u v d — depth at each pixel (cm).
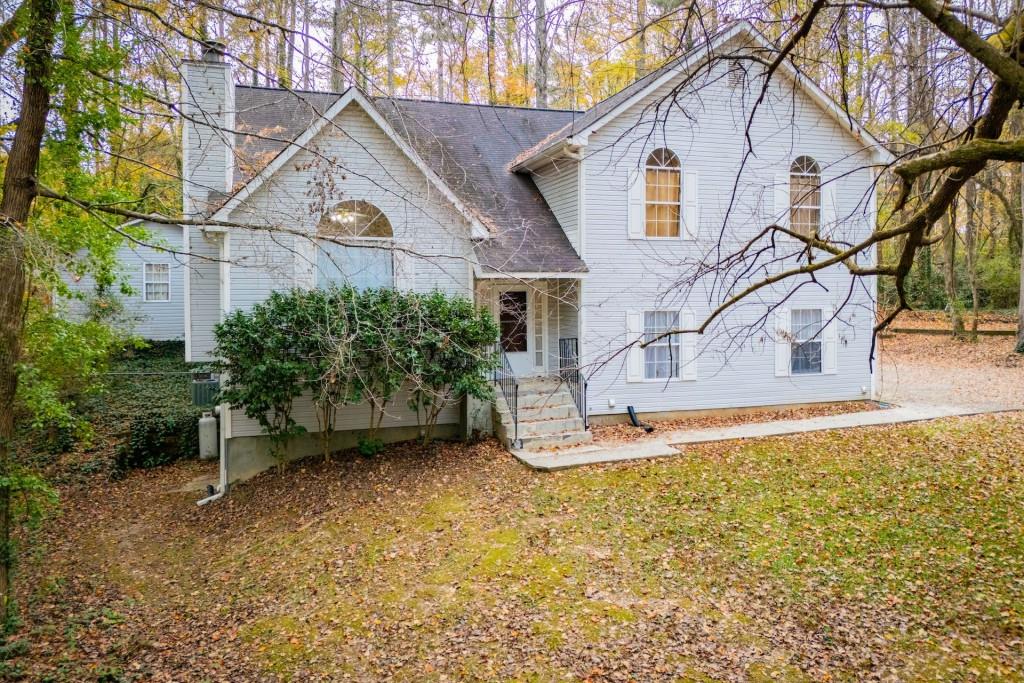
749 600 793
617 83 1677
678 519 991
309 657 736
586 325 1534
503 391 1467
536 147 1686
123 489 1462
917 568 840
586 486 1124
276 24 632
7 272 841
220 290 1415
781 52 536
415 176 1402
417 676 684
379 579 895
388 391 1259
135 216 727
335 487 1218
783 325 1672
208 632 820
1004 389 1833
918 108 695
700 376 1627
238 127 1446
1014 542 875
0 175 1085
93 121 977
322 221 1346
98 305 1808
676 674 657
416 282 1413
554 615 777
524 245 1498
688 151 1576
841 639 711
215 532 1149
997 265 2966
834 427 1439
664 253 1577
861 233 1691
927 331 3034
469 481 1190
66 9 777
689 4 611
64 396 1568
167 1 711
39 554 1118
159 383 2188
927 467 1148
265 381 1186
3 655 774
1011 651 680
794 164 1648
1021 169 2125
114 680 711
